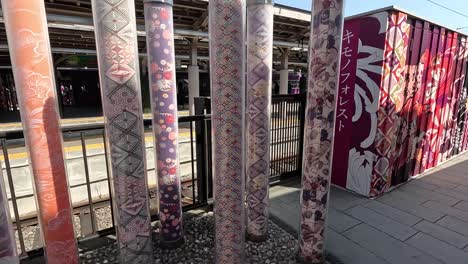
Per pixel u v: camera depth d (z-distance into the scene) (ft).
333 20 5.30
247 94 6.75
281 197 10.31
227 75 5.24
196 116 8.25
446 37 11.81
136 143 5.31
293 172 12.07
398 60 9.51
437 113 12.89
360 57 9.61
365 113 9.78
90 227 9.66
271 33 6.42
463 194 10.52
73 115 39.01
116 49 4.78
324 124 5.78
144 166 5.58
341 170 11.05
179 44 34.37
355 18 9.56
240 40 5.20
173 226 7.04
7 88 47.62
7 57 40.52
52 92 4.89
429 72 11.45
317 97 5.71
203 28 25.89
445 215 8.89
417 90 11.00
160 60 6.04
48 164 5.01
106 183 13.08
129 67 4.95
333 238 7.61
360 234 7.80
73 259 5.70
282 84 37.60
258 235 7.32
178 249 7.14
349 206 9.48
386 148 10.06
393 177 11.17
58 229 5.35
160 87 6.22
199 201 9.12
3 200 4.34
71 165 13.80
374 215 8.86
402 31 9.31
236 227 5.97
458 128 15.26
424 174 12.75
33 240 8.69
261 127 6.72
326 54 5.45
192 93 30.73
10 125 30.48
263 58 6.40
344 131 10.66
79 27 21.50
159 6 5.78
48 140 4.93
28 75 4.58
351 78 10.05
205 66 51.21
